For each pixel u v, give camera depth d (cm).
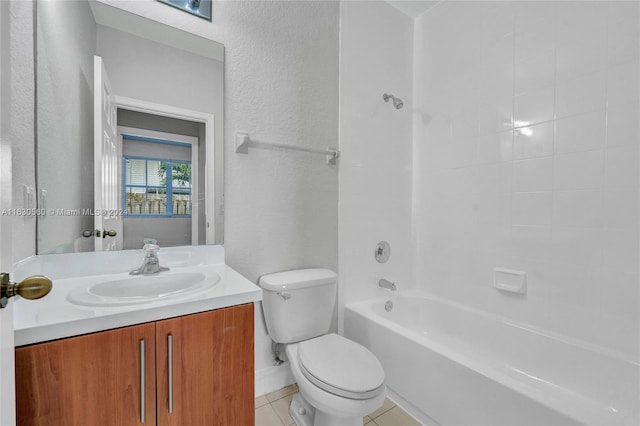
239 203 155
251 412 103
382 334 162
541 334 152
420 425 141
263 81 162
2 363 48
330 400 110
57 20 110
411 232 225
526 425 105
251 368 103
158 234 136
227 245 152
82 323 75
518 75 167
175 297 94
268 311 152
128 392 82
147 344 84
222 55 149
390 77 215
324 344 140
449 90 203
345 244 193
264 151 162
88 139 119
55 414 73
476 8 187
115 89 126
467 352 183
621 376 127
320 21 183
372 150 205
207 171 147
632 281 129
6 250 51
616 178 133
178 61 139
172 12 137
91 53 120
